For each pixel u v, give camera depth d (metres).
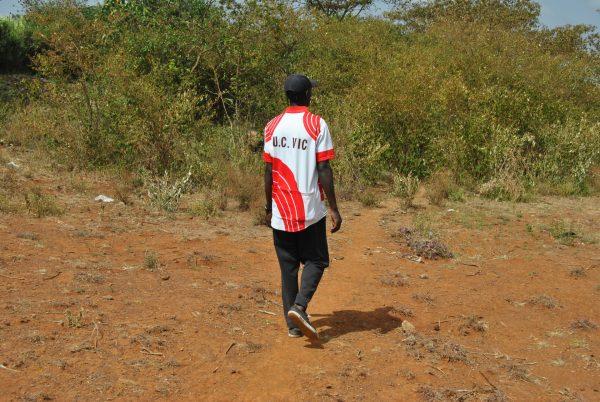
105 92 9.75
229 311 4.59
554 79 13.76
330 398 3.48
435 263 6.36
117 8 11.93
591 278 6.02
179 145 9.33
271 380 3.65
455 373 3.89
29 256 5.37
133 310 4.43
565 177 10.53
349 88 12.96
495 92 11.55
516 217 8.36
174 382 3.52
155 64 10.64
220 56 11.52
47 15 10.63
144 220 7.12
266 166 4.10
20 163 9.05
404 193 9.00
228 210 7.98
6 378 3.37
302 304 3.99
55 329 3.98
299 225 3.98
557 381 3.92
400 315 4.84
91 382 3.42
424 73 11.54
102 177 8.91
